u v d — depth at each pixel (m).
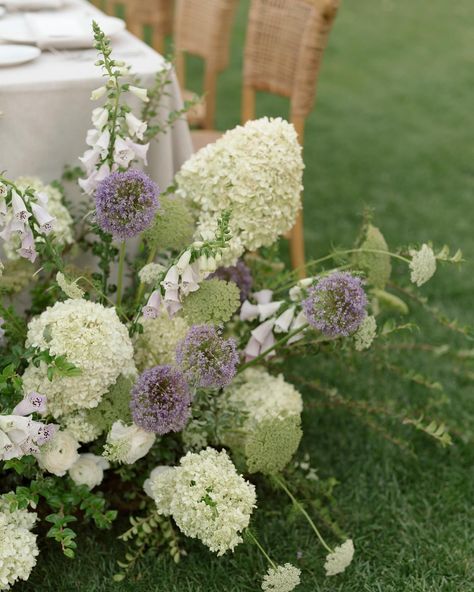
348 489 2.06
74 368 1.50
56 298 1.93
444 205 3.86
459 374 2.54
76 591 1.73
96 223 1.76
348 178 4.13
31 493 1.59
